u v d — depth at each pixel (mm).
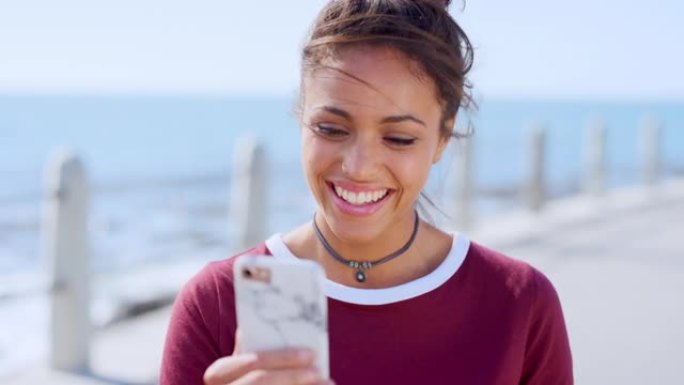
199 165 27703
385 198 1596
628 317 6637
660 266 8578
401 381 1609
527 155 11742
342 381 1604
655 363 5516
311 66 1571
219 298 1685
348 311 1631
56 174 5207
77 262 5285
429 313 1646
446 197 10039
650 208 12977
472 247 1749
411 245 1710
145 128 87000
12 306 6898
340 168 1566
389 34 1526
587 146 13477
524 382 1750
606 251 9352
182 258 10016
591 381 5176
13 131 77500
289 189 15594
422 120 1566
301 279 1342
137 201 14883
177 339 1693
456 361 1631
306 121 1590
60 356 5324
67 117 130250
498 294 1693
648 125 14930
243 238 6258
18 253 10047
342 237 1614
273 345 1366
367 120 1531
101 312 6883
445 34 1602
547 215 11711
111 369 5402
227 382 1364
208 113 148250
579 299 7219
